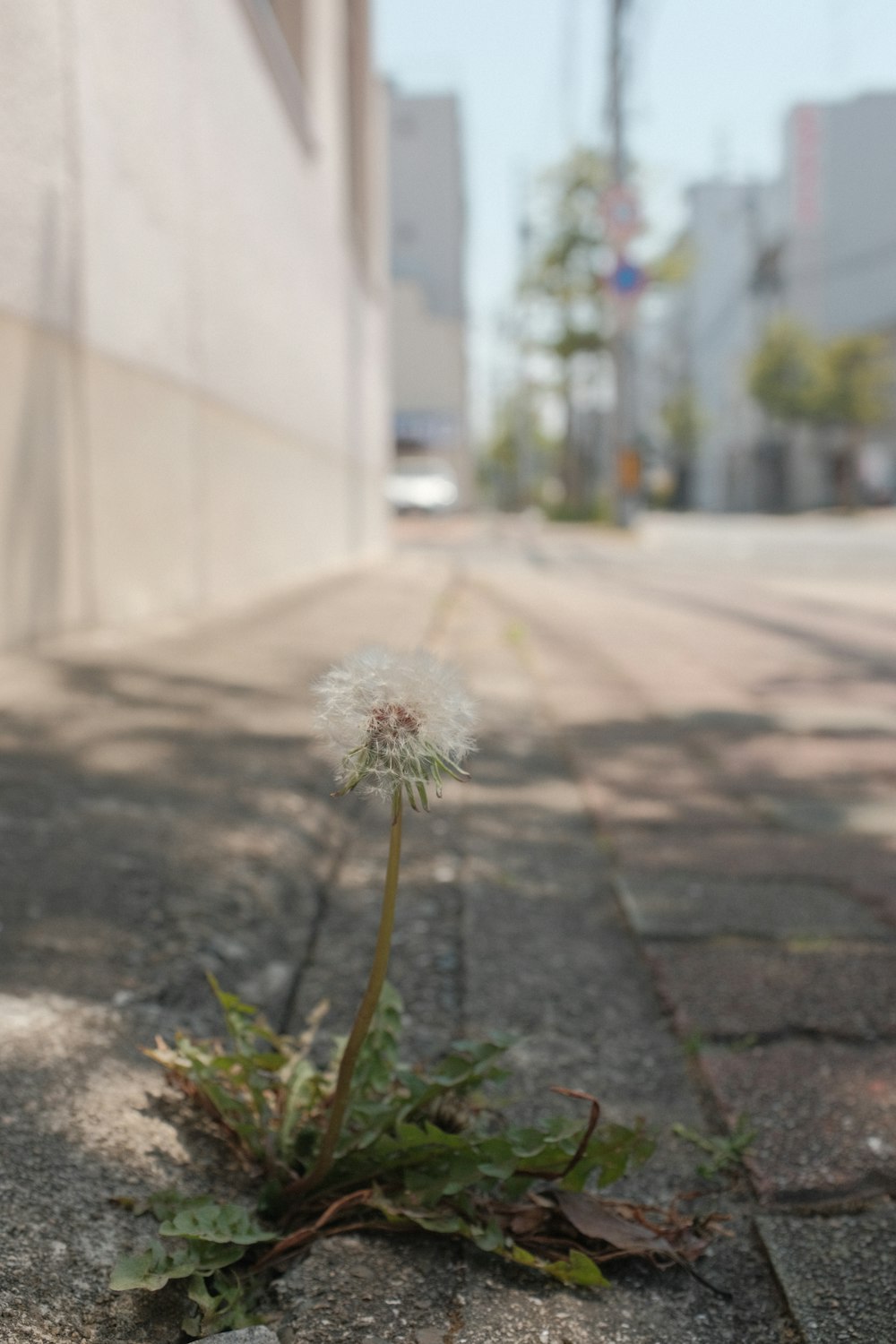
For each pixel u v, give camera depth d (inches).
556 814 126.6
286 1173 54.7
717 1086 66.7
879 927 91.4
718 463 2273.6
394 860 48.7
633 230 967.0
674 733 171.0
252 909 87.4
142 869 90.7
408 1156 53.1
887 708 192.9
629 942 90.0
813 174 1733.5
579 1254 48.3
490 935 89.8
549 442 2437.3
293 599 312.2
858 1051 70.7
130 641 203.2
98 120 195.8
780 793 136.6
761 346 1648.6
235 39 297.4
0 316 160.1
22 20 162.4
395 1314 47.5
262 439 340.5
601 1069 69.7
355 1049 50.1
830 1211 55.6
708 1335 47.6
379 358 649.0
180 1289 47.9
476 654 239.3
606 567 579.8
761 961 84.5
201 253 266.2
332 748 42.7
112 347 206.4
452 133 1796.3
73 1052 62.2
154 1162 55.2
